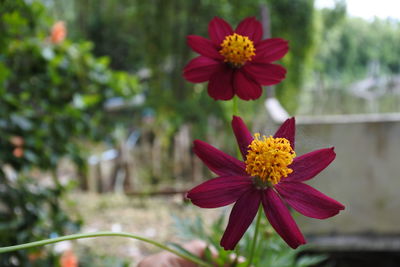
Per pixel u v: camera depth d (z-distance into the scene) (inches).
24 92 18.4
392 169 27.7
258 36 9.5
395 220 28.1
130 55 73.4
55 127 19.4
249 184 7.8
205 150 8.0
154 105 57.4
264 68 9.1
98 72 22.8
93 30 80.4
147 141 57.5
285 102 54.9
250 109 43.6
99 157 48.8
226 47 9.1
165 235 38.2
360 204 28.2
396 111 46.7
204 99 57.5
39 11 17.7
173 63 61.1
